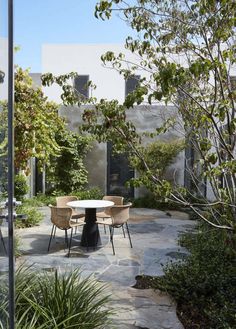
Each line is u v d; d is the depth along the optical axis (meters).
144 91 2.63
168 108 6.98
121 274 4.86
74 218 6.87
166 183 3.15
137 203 11.11
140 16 3.58
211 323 3.28
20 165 6.60
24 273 3.19
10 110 1.79
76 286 3.05
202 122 3.49
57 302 2.70
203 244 5.30
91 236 6.35
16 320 2.46
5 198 1.92
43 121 6.80
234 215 3.54
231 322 3.10
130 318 3.50
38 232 7.46
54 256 5.73
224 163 3.05
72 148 11.49
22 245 6.31
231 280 3.82
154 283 4.38
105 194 12.05
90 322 2.67
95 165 12.08
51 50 15.60
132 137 3.46
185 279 3.94
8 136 1.80
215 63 2.73
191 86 3.80
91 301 2.99
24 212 8.05
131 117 11.71
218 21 2.97
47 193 11.93
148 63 4.59
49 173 11.63
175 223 8.55
